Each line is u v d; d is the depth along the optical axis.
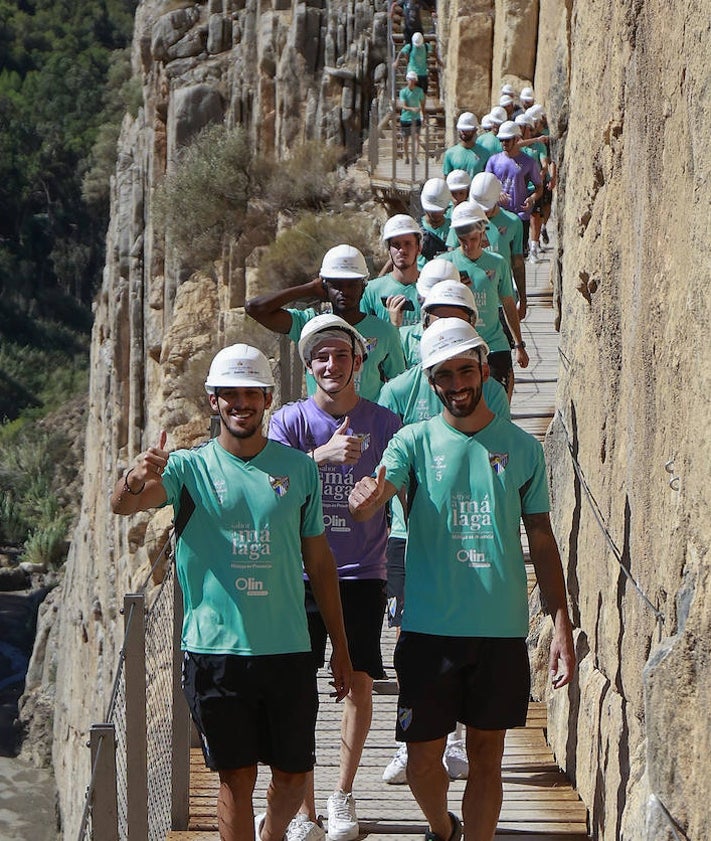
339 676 5.20
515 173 15.15
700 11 4.39
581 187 7.49
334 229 29.47
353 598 5.80
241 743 4.87
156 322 33.94
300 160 31.77
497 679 5.06
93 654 36.34
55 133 95.69
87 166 93.69
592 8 7.29
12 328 89.38
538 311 15.45
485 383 6.16
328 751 7.12
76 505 67.88
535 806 6.44
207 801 6.52
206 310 31.91
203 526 4.86
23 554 61.75
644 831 4.73
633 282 5.66
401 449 5.16
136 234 37.09
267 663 4.82
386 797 6.50
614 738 5.73
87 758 34.53
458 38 24.81
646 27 5.39
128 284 37.62
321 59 33.50
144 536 29.22
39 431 77.44
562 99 13.38
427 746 5.20
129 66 93.81
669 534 4.69
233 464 4.86
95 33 106.56
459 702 5.16
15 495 68.12
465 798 5.23
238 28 34.84
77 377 85.50
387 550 5.98
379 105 32.22
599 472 6.53
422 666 5.09
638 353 5.43
